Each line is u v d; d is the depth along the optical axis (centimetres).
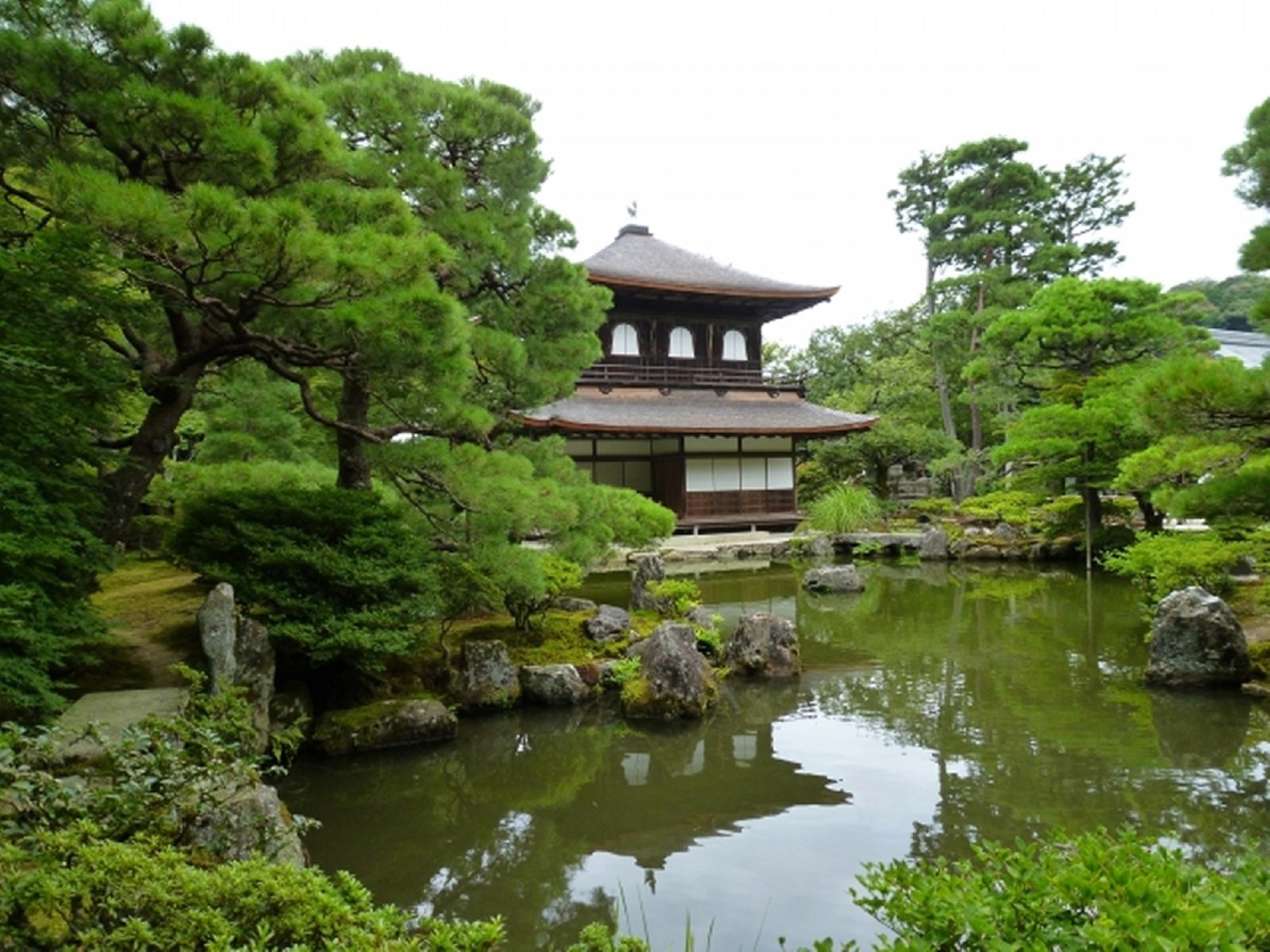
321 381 1532
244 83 860
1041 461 2634
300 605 919
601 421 2909
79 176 697
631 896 621
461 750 957
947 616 1741
